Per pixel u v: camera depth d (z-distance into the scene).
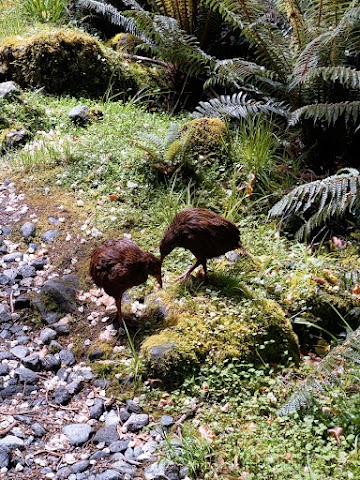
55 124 4.15
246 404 2.56
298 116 3.41
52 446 2.46
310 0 3.89
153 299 2.91
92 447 2.47
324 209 3.29
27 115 4.15
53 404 2.62
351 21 3.52
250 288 2.98
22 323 2.95
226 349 2.69
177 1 4.54
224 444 2.44
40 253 3.25
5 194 3.62
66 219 3.39
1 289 3.08
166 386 2.63
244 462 2.37
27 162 3.75
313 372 2.54
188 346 2.68
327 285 3.02
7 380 2.69
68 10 5.37
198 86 4.63
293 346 2.79
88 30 5.25
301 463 2.37
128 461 2.40
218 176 3.62
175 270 3.09
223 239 2.87
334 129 3.74
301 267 3.11
